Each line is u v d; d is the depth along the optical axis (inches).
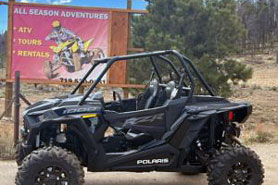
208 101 248.4
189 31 638.5
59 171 220.4
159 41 598.9
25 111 243.0
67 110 231.6
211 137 247.0
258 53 3186.5
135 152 236.4
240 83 1385.3
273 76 2028.8
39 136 234.1
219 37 650.8
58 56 505.7
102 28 505.4
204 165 247.1
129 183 275.4
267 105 880.9
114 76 506.3
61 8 502.3
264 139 446.0
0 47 1571.1
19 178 216.7
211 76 608.7
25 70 504.4
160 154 239.0
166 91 245.3
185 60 257.3
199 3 640.4
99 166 234.4
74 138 241.0
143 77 618.2
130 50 508.1
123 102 278.7
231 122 256.5
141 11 503.5
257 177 238.8
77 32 504.7
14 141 341.1
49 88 1041.5
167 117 242.1
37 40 503.2
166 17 662.5
